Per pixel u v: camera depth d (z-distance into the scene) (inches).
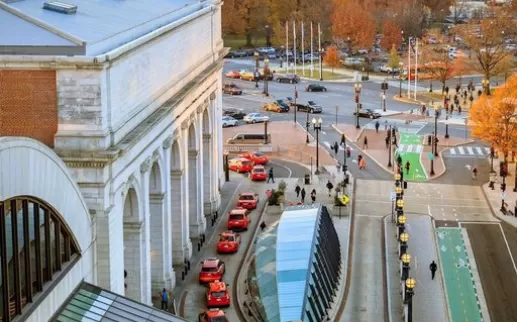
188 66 5206.7
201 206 5433.1
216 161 6058.1
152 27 4503.0
